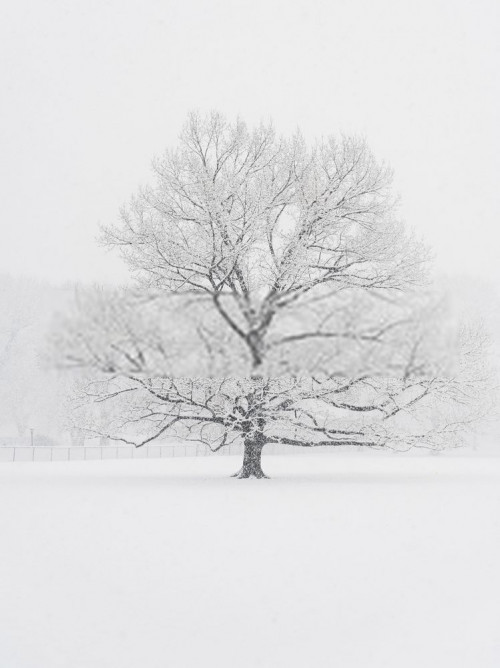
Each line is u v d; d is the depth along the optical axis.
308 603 10.14
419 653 8.24
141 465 39.66
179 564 12.34
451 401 32.50
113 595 10.56
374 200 28.38
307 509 18.53
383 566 12.20
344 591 10.72
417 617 9.56
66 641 8.65
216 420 28.34
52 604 10.12
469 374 28.11
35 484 25.88
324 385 27.22
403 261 28.55
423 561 12.57
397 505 19.45
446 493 22.53
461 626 9.21
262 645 8.52
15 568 12.16
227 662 8.03
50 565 12.37
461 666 7.78
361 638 8.77
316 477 29.31
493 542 14.23
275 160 28.80
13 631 8.98
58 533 15.26
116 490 23.41
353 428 29.08
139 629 9.11
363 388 28.81
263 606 10.02
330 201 27.25
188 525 16.08
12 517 17.47
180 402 27.59
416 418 29.73
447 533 15.20
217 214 27.56
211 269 27.59
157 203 28.66
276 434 30.83
